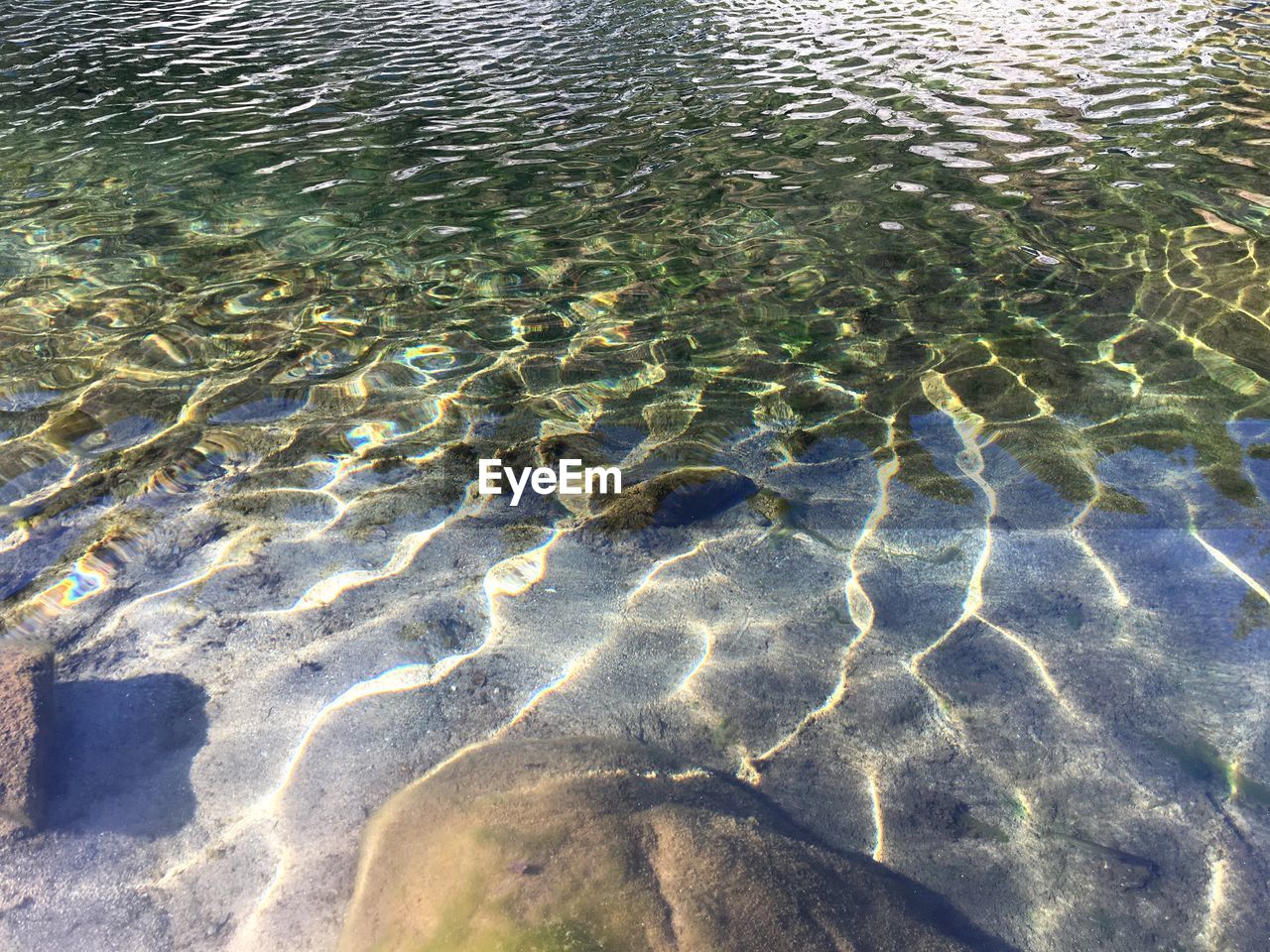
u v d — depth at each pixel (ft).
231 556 11.12
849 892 7.04
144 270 18.81
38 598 10.35
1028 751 8.70
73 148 25.76
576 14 42.01
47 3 45.39
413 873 7.09
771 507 12.17
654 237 20.29
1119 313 16.66
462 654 9.79
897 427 13.79
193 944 6.96
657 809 7.59
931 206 21.42
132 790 8.15
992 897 7.39
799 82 31.14
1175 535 11.38
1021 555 11.18
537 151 25.50
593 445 13.50
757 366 15.49
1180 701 9.12
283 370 15.33
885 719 9.06
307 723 8.89
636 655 9.82
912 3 43.06
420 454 13.24
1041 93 29.30
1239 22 37.45
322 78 32.50
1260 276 17.71
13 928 7.03
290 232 20.66
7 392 14.48
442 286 18.29
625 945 6.34
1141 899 7.36
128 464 12.83
